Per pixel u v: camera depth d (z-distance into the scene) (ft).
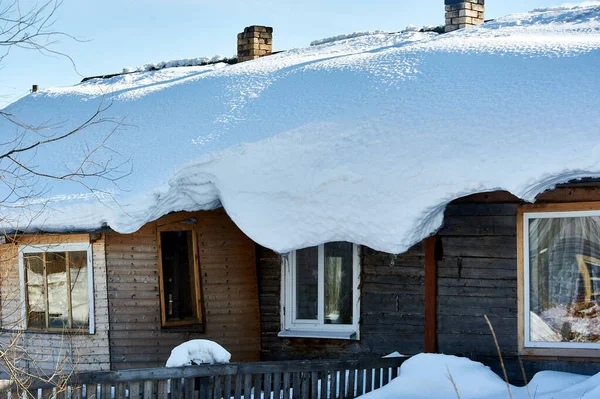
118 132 43.80
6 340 40.52
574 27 43.88
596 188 32.32
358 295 38.68
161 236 40.88
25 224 37.96
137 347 39.60
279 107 39.50
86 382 28.37
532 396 29.37
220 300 41.34
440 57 39.42
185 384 29.48
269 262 41.88
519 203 33.65
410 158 32.99
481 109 33.50
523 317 33.37
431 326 34.94
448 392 30.30
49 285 40.55
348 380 31.55
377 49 48.75
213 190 37.55
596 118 30.78
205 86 45.91
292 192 34.86
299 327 40.65
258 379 30.50
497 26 49.01
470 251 34.60
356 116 35.86
